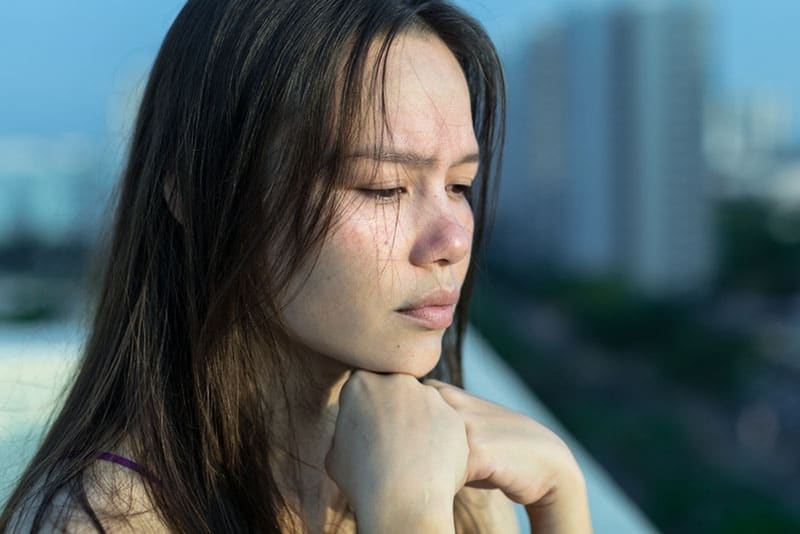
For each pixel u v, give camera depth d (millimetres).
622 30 35469
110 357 1275
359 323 1154
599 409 21172
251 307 1187
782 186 44281
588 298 31734
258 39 1145
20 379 2342
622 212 36094
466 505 1539
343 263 1134
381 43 1135
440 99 1163
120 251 1335
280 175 1130
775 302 32469
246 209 1150
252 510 1226
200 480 1204
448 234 1138
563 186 38125
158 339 1246
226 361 1208
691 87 35250
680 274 35281
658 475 16391
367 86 1120
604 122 36000
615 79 36000
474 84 1423
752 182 45219
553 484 1327
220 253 1178
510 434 1310
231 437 1220
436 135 1152
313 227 1122
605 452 18016
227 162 1165
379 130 1122
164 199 1265
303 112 1114
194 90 1196
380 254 1135
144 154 1323
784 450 19594
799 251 35031
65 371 2033
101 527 1082
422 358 1179
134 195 1339
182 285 1255
